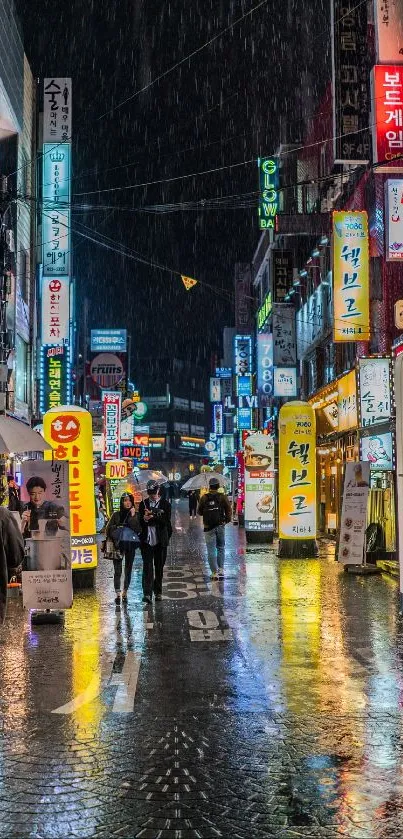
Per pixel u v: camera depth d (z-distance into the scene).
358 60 17.83
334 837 4.29
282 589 13.93
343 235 20.27
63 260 26.86
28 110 27.72
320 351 28.94
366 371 19.84
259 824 4.45
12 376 21.34
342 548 16.27
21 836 4.31
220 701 6.93
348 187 24.94
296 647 9.12
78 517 14.29
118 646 9.23
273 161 31.20
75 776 5.16
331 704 6.83
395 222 16.56
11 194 21.12
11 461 22.36
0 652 8.93
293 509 19.41
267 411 43.78
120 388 39.62
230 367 63.00
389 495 17.06
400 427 8.11
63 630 10.23
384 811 4.62
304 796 4.84
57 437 14.14
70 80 26.72
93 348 42.19
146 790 4.93
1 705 6.80
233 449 61.56
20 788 4.97
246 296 50.31
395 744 5.79
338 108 17.80
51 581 10.65
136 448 42.34
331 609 11.71
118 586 12.13
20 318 26.00
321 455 28.45
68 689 7.32
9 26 24.02
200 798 4.80
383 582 14.84
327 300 26.31
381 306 20.64
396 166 15.45
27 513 10.72
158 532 12.77
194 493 41.12
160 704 6.84
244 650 8.98
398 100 15.55
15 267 22.72
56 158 26.61
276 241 38.84
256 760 5.45
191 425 114.25
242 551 21.36
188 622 10.75
